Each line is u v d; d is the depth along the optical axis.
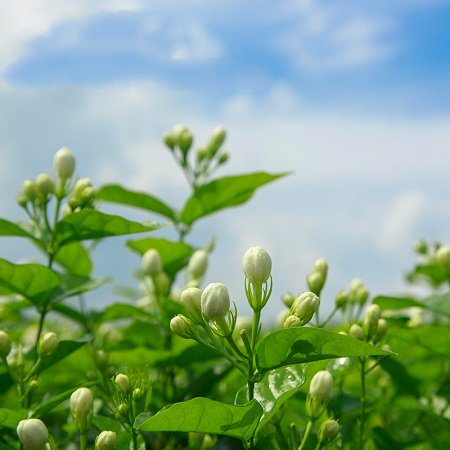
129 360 0.72
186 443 0.72
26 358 0.70
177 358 0.71
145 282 0.82
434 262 0.95
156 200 0.82
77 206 0.71
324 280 0.66
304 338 0.52
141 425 0.51
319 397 0.56
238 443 0.74
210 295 0.53
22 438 0.55
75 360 0.75
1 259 0.67
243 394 0.54
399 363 0.72
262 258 0.54
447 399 0.73
